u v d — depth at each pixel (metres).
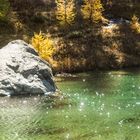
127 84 59.38
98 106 45.81
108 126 37.94
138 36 87.81
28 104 47.94
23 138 35.00
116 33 86.56
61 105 46.94
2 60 56.09
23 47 58.00
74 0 95.44
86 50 79.06
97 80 63.72
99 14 90.25
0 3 84.69
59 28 85.88
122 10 97.00
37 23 87.12
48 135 35.59
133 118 40.53
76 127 37.84
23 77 54.62
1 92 53.28
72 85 59.59
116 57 78.69
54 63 72.19
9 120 40.81
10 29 83.50
